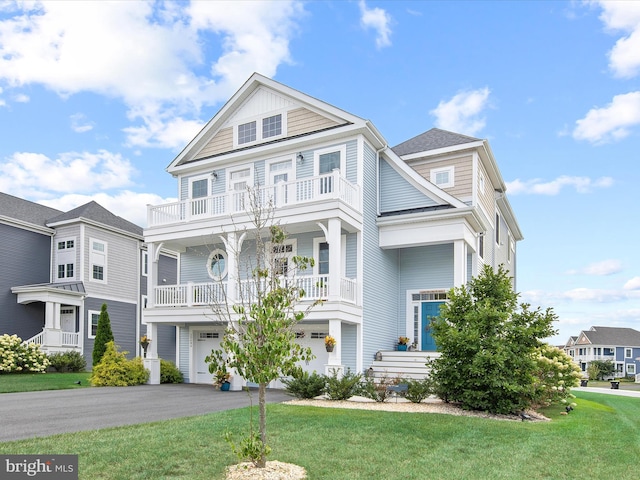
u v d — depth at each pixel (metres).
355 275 16.38
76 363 22.98
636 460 7.51
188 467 6.09
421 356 16.22
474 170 19.08
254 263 17.67
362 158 16.94
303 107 18.42
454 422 9.65
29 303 24.47
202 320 17.12
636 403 17.09
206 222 17.27
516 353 11.29
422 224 17.03
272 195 16.22
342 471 6.24
